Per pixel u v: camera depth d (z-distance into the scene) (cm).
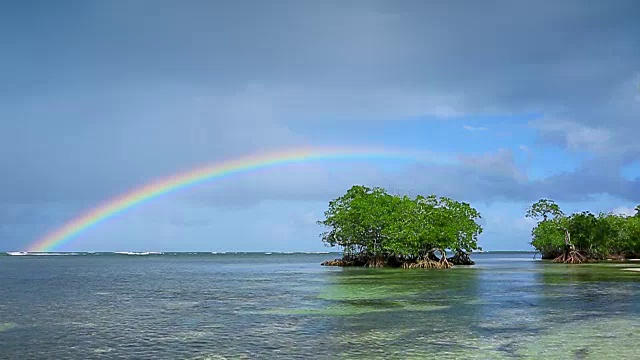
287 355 2380
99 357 2395
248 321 3322
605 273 7781
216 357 2362
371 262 10844
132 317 3556
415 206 10388
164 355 2416
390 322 3206
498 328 2973
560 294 4681
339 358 2308
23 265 14188
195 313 3716
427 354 2362
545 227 14662
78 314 3728
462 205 12162
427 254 10419
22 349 2573
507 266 10819
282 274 8606
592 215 13538
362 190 11406
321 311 3722
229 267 12406
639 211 16600
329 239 11831
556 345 2520
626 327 2978
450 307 3859
